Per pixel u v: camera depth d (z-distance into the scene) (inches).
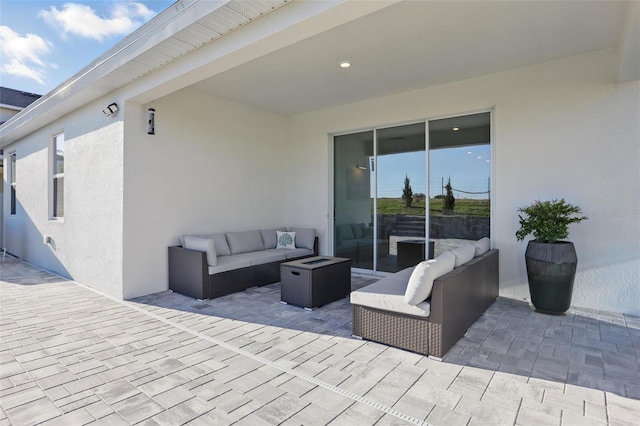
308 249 231.0
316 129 245.6
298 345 114.7
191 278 171.0
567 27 128.4
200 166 201.3
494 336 121.6
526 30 130.6
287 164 262.8
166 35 121.4
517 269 169.8
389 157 218.2
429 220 203.0
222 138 214.4
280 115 257.1
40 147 248.8
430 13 118.0
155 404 80.9
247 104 228.5
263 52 118.3
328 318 142.0
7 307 156.5
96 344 115.6
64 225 216.5
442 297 103.0
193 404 81.0
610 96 147.6
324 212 243.0
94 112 187.3
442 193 198.4
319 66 164.2
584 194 153.4
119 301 165.8
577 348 111.9
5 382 91.0
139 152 172.7
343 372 96.2
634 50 116.3
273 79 181.9
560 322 136.2
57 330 128.4
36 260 256.8
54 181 239.1
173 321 138.3
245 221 229.8
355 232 234.7
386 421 74.6
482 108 179.8
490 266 155.0
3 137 277.6
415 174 207.8
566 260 142.6
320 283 157.2
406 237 212.1
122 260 167.9
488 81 176.4
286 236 233.8
